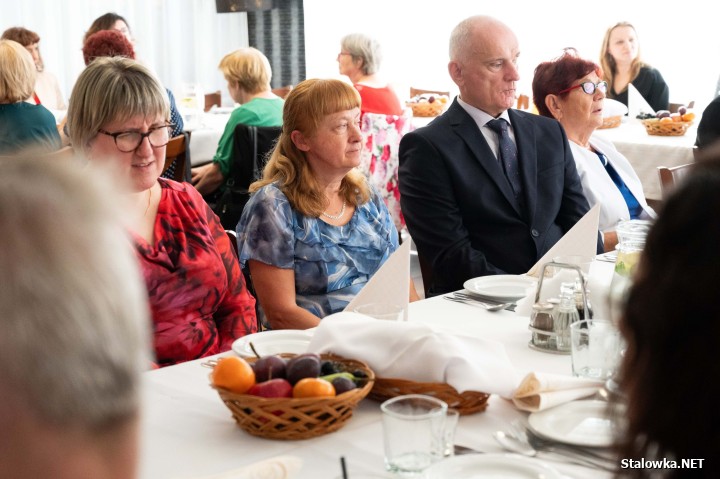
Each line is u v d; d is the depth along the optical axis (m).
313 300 2.32
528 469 1.13
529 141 2.95
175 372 1.61
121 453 0.48
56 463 0.45
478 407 1.38
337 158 2.28
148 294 1.97
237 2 7.52
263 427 1.28
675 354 0.72
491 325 1.93
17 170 0.45
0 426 0.44
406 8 7.76
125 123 1.93
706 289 0.70
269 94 4.77
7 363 0.43
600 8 6.78
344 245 2.35
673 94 6.63
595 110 3.32
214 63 8.45
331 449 1.25
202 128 5.30
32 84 3.89
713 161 0.73
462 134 2.89
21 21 7.22
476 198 2.85
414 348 1.39
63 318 0.43
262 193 2.29
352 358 1.44
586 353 1.48
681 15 6.48
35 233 0.43
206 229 2.08
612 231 3.22
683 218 0.71
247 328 2.17
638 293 0.74
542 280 1.77
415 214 2.87
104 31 3.96
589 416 1.33
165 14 8.05
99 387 0.45
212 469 1.19
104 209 0.46
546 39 7.06
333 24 8.19
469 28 2.88
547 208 2.92
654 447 0.75
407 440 1.15
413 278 4.92
